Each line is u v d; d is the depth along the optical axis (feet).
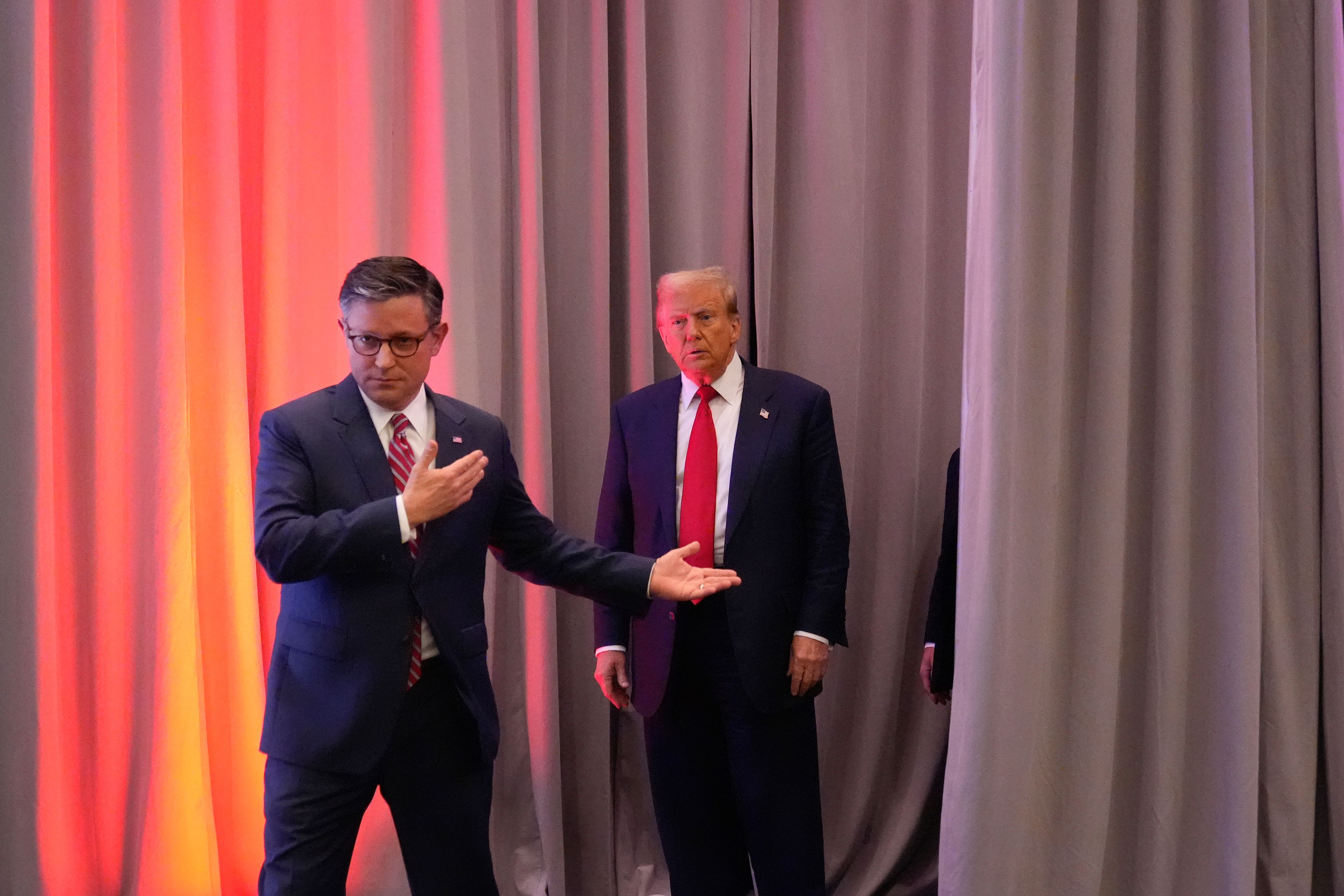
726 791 7.43
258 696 7.04
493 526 5.94
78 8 6.31
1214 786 6.55
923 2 9.06
